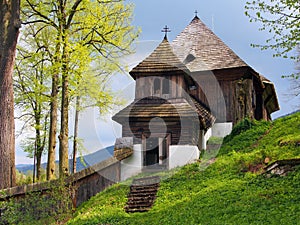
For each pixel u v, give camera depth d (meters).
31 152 28.56
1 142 16.53
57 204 15.39
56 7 20.83
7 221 13.87
